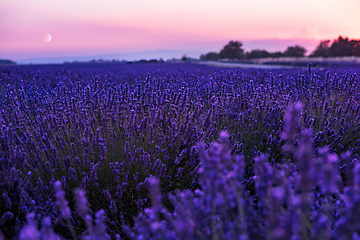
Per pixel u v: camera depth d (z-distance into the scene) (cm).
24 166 198
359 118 286
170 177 215
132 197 206
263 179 125
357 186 113
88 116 293
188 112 300
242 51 7225
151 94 340
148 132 250
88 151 218
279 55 6562
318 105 330
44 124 248
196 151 217
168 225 156
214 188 120
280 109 301
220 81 523
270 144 258
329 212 134
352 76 362
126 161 233
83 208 124
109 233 180
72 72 922
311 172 107
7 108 314
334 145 257
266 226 137
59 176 214
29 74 776
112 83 574
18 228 154
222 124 311
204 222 127
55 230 176
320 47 6194
